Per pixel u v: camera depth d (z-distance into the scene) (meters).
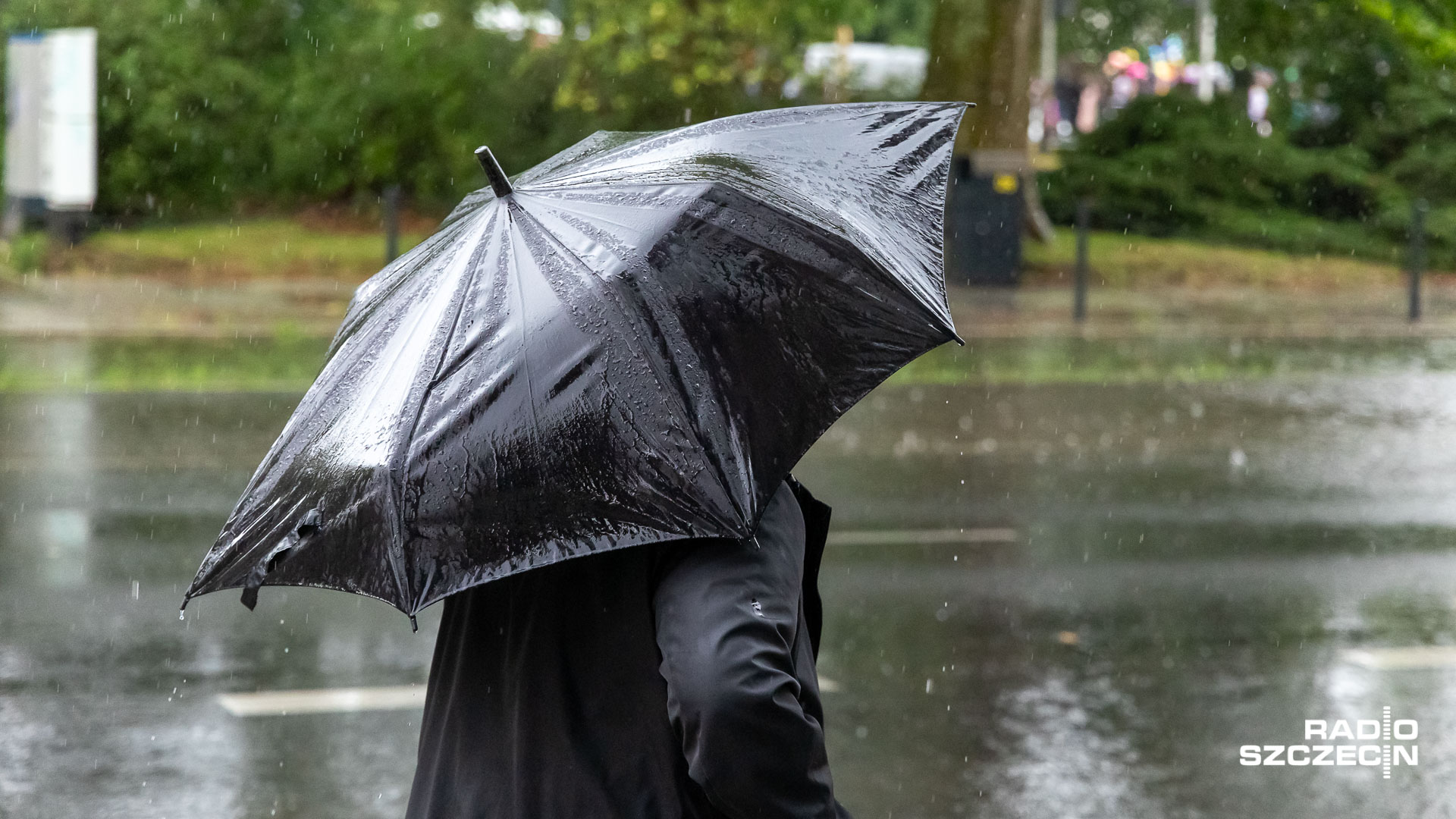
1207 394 27.41
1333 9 48.09
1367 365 30.66
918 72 54.34
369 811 9.81
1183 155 49.84
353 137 47.50
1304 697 12.06
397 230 39.41
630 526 3.88
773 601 3.95
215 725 11.30
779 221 4.36
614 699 4.11
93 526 17.53
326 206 47.91
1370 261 46.41
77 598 14.66
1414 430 24.36
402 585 3.85
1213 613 14.38
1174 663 12.90
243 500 4.39
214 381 27.11
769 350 4.13
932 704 11.85
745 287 4.20
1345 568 16.11
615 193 4.43
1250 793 10.16
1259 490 20.06
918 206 4.94
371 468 3.99
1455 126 50.03
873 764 10.62
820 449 22.55
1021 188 40.47
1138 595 15.03
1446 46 22.62
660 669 3.96
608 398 3.98
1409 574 15.86
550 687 4.14
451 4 47.16
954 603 14.71
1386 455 22.41
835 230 4.42
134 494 19.16
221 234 44.44
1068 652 13.20
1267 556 16.59
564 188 4.55
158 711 11.61
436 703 4.46
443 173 47.75
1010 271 40.41
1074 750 10.91
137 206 46.72
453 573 3.88
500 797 4.20
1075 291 38.31
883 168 5.01
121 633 13.55
